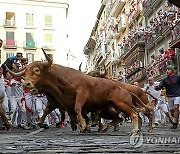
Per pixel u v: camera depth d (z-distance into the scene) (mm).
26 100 11633
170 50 27875
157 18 31797
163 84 11617
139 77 36250
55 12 60625
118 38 48812
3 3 58219
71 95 7750
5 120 9602
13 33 58344
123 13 46344
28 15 59406
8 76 11367
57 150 4383
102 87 7828
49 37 60250
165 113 14766
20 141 5918
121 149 4395
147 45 35062
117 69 49594
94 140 6043
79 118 7676
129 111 7684
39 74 7582
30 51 58750
